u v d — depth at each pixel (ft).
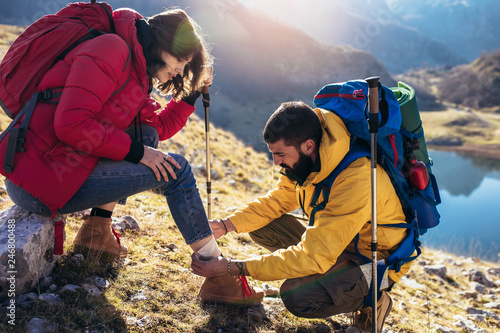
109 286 8.68
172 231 13.25
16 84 7.03
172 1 244.83
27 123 6.81
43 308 7.33
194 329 8.15
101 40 7.00
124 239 11.30
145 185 7.70
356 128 8.02
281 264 7.88
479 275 23.77
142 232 12.29
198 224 8.20
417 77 563.07
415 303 15.02
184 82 9.04
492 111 450.30
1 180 14.38
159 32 7.54
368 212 7.79
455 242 83.92
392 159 8.40
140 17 8.02
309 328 9.44
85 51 6.86
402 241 8.57
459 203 209.87
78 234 9.41
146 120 9.21
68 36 7.14
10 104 7.16
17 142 6.78
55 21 7.27
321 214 8.03
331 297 8.00
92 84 6.73
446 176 276.00
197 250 8.39
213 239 8.52
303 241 7.96
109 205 9.36
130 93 7.49
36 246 7.81
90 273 8.82
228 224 9.81
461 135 379.96
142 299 8.60
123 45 7.21
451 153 337.11
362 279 8.16
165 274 9.92
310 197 8.70
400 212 8.57
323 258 7.72
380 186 8.12
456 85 491.31
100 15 7.50
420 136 8.91
